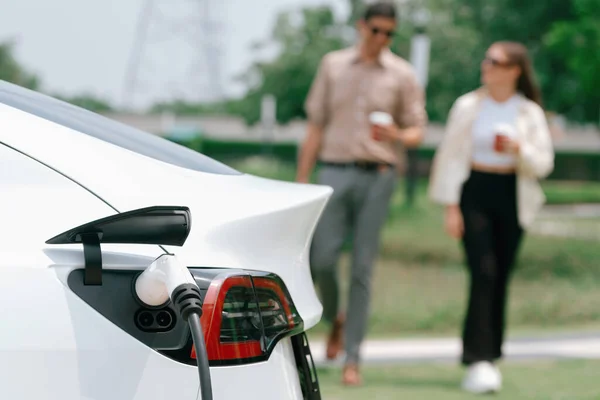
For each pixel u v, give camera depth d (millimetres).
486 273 9594
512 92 9695
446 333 14555
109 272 3428
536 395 9406
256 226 3801
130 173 3740
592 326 15594
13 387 3254
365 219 9977
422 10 76438
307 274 4082
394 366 11109
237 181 4094
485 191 9664
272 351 3664
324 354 11664
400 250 25969
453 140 9734
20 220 3443
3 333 3271
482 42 76812
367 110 9969
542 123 9664
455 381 10172
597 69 50344
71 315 3340
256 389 3562
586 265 23297
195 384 3426
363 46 10047
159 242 3473
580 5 50719
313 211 4074
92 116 4355
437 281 20391
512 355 11898
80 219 3496
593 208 68250
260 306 3656
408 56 67938
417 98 10258
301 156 10391
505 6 75438
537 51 72625
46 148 3635
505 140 9359
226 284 3535
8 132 3629
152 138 4410
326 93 10188
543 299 17609
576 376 10508
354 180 9938
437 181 9844
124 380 3346
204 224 3686
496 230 9773
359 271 9883
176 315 3443
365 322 9859
